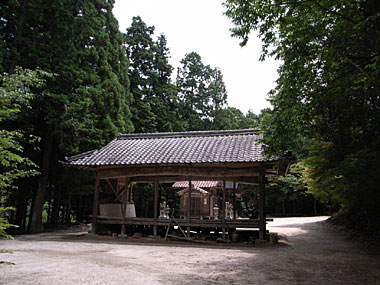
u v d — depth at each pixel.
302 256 8.77
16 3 14.57
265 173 13.37
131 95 25.23
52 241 11.98
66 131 15.93
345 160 9.70
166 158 12.80
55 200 19.19
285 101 7.84
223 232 12.23
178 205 28.59
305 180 16.25
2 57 13.49
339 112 8.99
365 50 6.68
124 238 13.20
